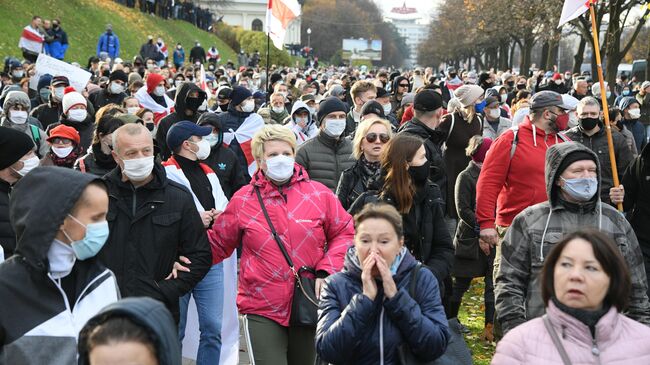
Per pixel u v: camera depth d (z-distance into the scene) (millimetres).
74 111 10227
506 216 7379
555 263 3916
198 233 5668
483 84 21266
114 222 5496
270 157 5988
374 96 11609
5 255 5930
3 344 3996
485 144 8398
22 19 42031
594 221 5434
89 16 50781
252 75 27938
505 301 5434
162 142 9234
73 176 4109
